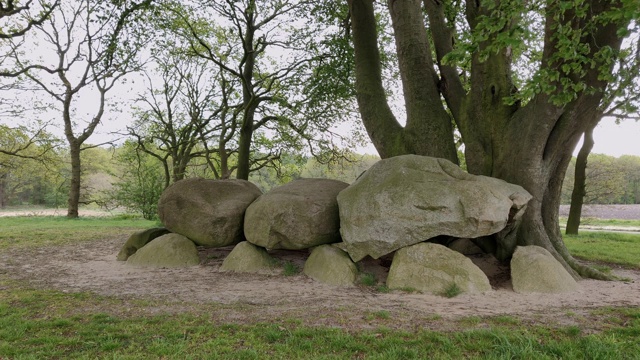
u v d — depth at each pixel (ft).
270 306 16.93
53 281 22.29
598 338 12.28
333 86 47.01
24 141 78.69
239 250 26.22
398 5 31.09
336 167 75.46
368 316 15.06
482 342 12.08
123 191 89.10
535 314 15.47
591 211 100.68
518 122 25.11
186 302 17.60
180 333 13.08
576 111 23.30
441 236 24.09
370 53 33.71
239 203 28.78
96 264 28.02
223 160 75.61
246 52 57.21
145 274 24.48
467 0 29.45
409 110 30.32
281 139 70.74
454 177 22.72
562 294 19.13
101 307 16.56
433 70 30.83
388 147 30.71
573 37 18.01
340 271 22.20
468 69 39.81
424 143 28.96
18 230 48.39
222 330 13.50
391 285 20.44
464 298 18.33
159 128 90.12
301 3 51.78
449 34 32.68
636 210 137.90
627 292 19.60
